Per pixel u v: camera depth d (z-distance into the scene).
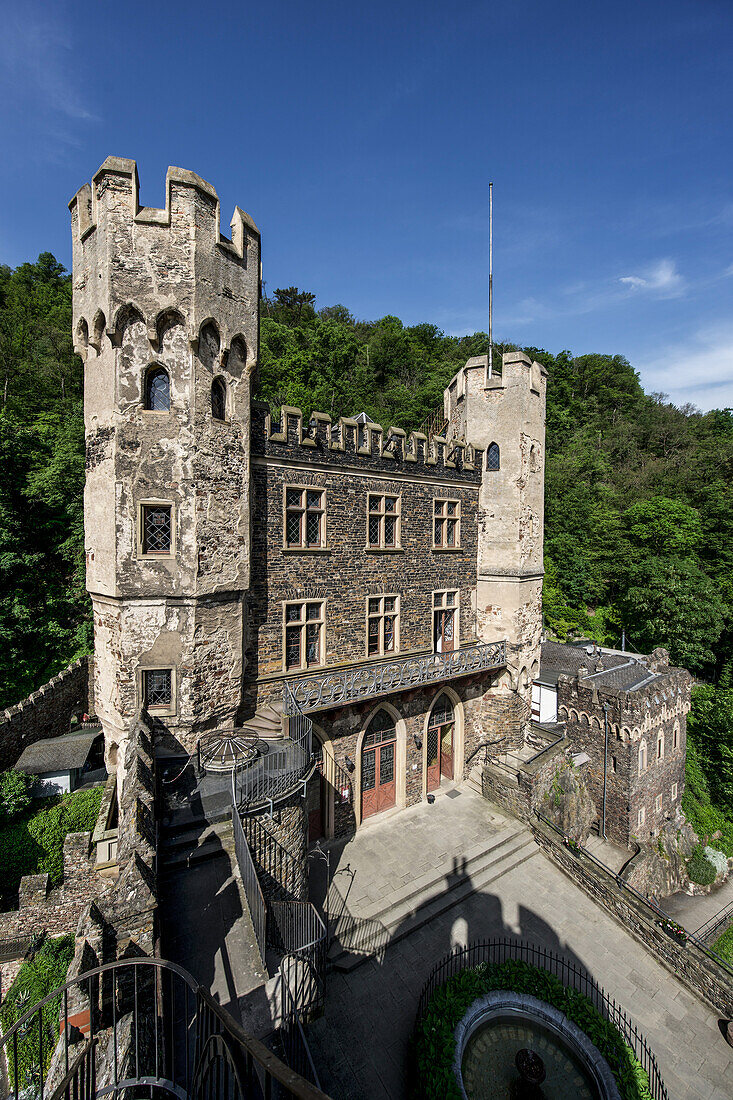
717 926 22.08
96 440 13.70
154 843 9.98
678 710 27.19
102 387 13.25
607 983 13.68
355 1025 11.45
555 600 49.03
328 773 17.61
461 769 22.67
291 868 12.05
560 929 15.12
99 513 13.60
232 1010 8.31
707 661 41.81
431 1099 9.47
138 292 12.47
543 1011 11.75
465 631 23.61
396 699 19.41
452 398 25.70
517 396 22.86
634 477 65.38
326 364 59.53
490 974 12.55
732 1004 12.88
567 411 79.31
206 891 10.20
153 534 13.14
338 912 14.40
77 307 13.98
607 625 49.12
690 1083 11.48
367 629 19.23
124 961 5.28
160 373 13.20
